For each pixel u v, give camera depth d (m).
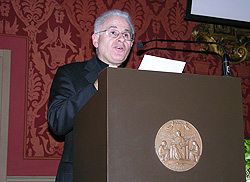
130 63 3.70
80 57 3.54
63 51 3.50
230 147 0.99
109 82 0.92
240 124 1.02
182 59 3.91
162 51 3.85
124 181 0.88
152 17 3.91
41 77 3.38
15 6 3.45
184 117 0.96
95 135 0.99
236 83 1.04
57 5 3.58
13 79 3.31
